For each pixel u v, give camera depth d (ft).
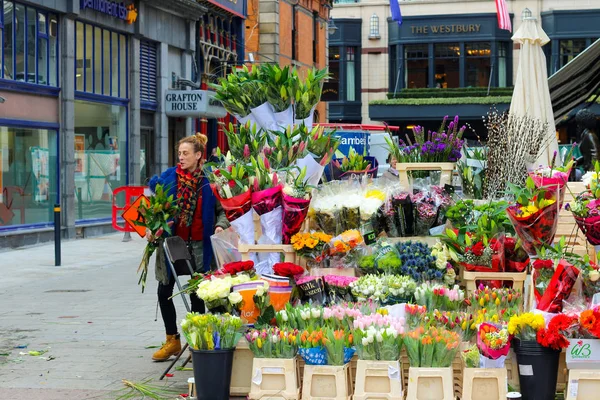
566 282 22.07
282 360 21.98
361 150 83.20
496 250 24.47
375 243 26.21
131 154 85.97
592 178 26.43
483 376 21.15
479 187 29.30
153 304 40.78
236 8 115.03
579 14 177.99
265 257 26.55
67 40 73.67
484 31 183.42
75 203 76.23
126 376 26.55
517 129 31.53
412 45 188.34
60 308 39.83
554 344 20.98
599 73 58.29
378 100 176.96
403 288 23.84
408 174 29.71
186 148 27.96
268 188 25.95
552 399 21.53
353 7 194.29
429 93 177.68
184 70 98.32
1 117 65.41
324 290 24.88
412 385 21.13
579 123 59.67
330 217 26.53
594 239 24.25
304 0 142.82
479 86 185.47
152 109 90.89
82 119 77.61
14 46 67.31
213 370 22.26
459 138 30.19
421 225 26.45
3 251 64.95
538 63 38.19
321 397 21.58
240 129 27.91
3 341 32.07
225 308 23.90
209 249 28.25
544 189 22.89
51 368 27.66
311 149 28.17
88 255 63.36
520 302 24.08
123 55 84.89
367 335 21.31
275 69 28.84
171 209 27.48
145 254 28.17
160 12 91.04
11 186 67.10
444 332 21.54
